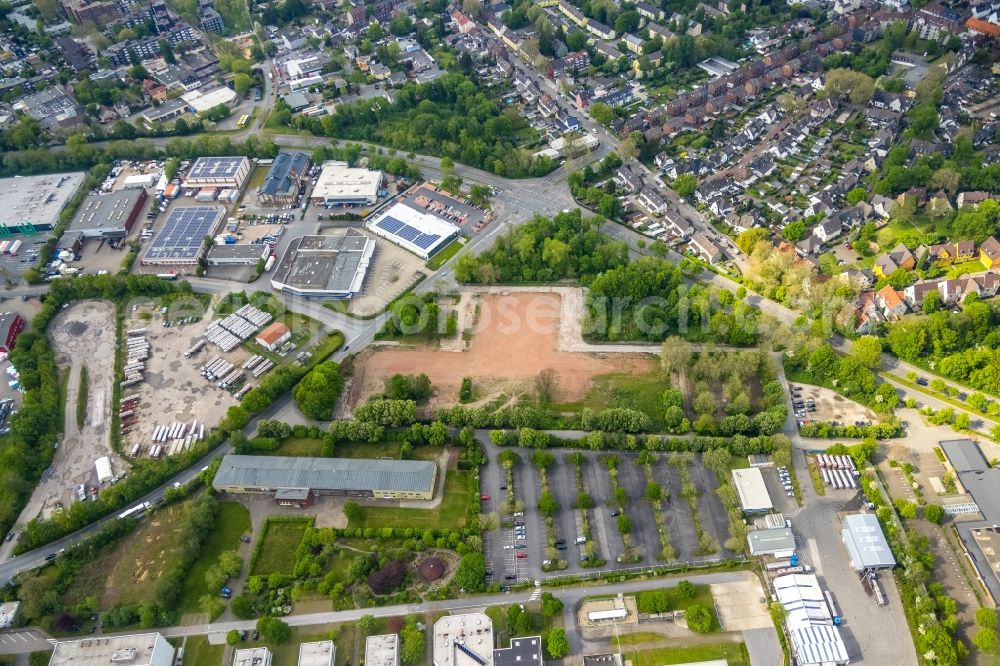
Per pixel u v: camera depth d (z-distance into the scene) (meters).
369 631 198.88
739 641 195.50
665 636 197.25
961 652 187.12
